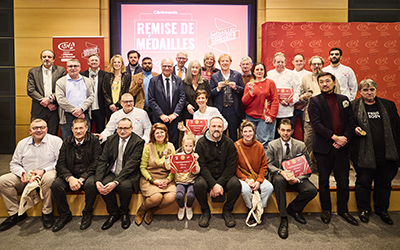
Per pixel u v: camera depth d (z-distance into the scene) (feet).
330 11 14.34
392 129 8.57
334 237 7.72
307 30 13.25
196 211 9.12
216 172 8.72
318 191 9.13
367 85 8.50
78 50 13.23
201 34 14.28
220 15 14.26
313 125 8.75
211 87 11.49
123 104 10.28
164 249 7.13
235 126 11.41
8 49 14.28
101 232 7.98
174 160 8.40
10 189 8.34
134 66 12.34
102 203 8.96
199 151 8.75
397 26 13.42
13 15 14.14
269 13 14.17
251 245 7.34
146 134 10.47
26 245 7.30
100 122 11.93
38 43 14.21
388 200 8.71
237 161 8.93
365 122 8.60
